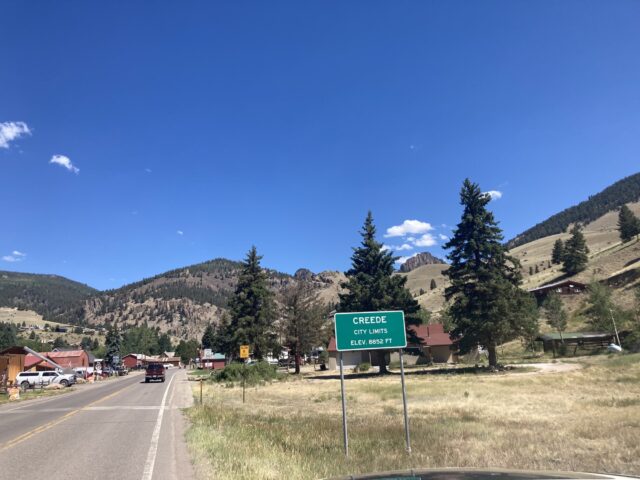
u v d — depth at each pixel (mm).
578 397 21781
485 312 44750
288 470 8688
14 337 131250
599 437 12094
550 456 9992
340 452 10797
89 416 20984
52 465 10633
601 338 69000
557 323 72312
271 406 23344
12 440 14383
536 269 185250
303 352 65250
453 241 48156
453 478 3113
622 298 79688
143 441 13875
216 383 47125
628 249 113188
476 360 69750
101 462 10883
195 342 188750
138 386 48094
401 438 12664
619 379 29203
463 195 48531
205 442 12508
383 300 49938
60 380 52156
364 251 52875
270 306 58562
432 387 30188
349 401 24797
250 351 56625
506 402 21219
